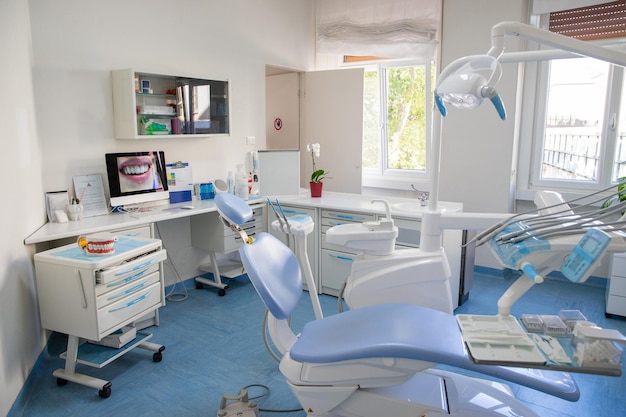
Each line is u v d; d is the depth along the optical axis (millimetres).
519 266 1474
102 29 3312
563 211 1694
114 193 3334
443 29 4473
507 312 1584
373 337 1577
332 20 5133
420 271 1999
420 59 4812
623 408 2328
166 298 3824
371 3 4844
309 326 1889
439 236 2031
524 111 4434
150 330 3188
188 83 3691
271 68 4992
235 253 4594
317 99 5215
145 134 3459
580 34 4070
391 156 5441
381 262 2062
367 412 1695
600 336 1265
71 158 3195
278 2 4785
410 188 5109
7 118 2348
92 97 3293
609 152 4113
